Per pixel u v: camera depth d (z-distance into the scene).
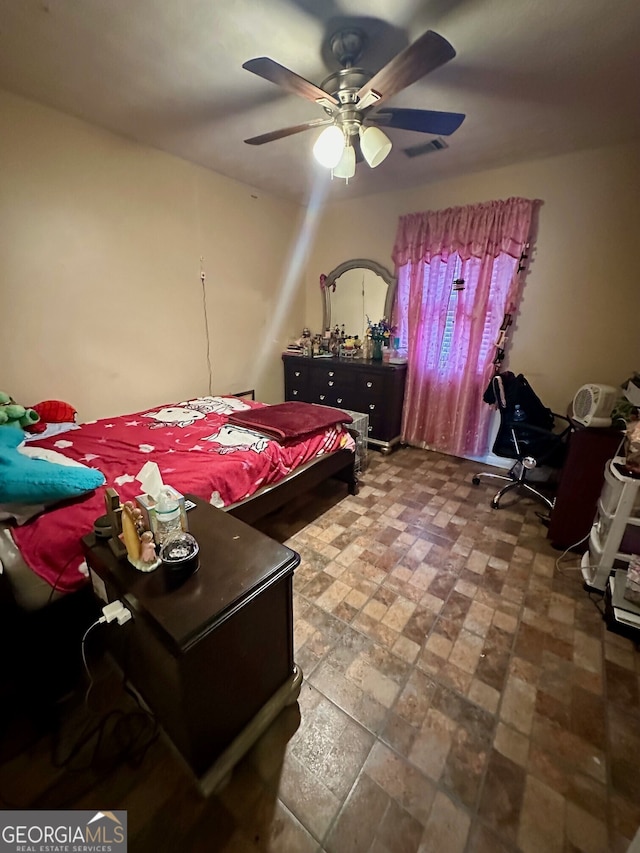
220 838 0.96
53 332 2.41
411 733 1.21
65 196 2.30
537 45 1.49
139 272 2.77
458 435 3.36
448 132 1.66
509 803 1.03
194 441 2.14
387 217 3.47
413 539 2.22
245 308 3.64
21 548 1.23
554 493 2.77
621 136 2.26
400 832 0.98
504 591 1.82
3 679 1.21
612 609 1.58
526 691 1.34
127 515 1.00
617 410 2.00
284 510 2.53
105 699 1.28
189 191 2.95
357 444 2.79
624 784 1.07
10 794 1.04
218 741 1.04
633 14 1.32
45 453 1.64
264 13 1.36
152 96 1.97
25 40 1.53
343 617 1.66
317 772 1.10
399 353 3.59
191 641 0.82
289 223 3.86
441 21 1.38
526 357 2.99
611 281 2.56
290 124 2.24
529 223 2.70
